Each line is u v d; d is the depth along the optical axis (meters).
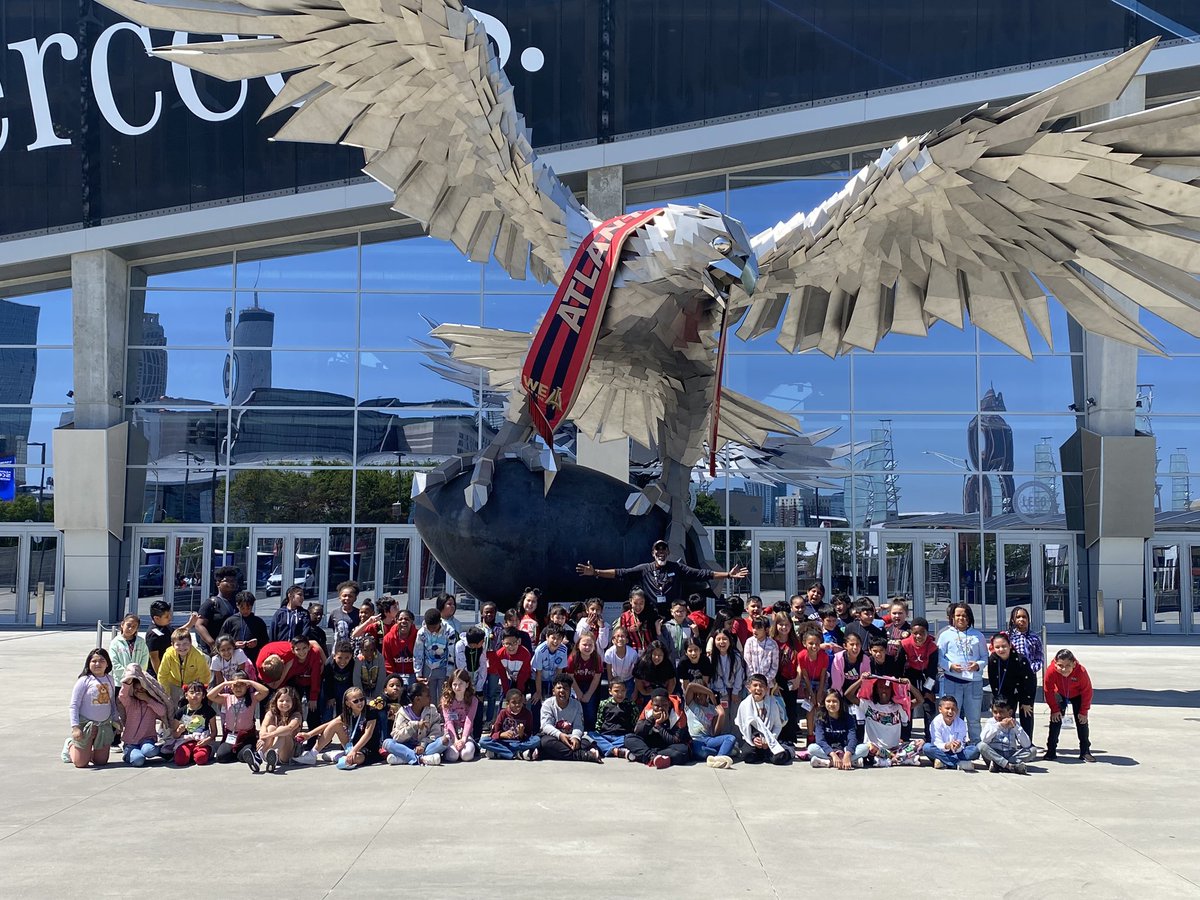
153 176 23.67
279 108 10.30
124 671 8.80
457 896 4.98
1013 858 5.74
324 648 9.77
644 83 22.81
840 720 8.63
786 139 22.98
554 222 10.64
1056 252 10.08
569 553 11.29
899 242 10.32
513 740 8.77
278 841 5.99
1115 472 22.70
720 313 10.59
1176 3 22.23
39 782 7.71
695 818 6.62
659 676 9.01
